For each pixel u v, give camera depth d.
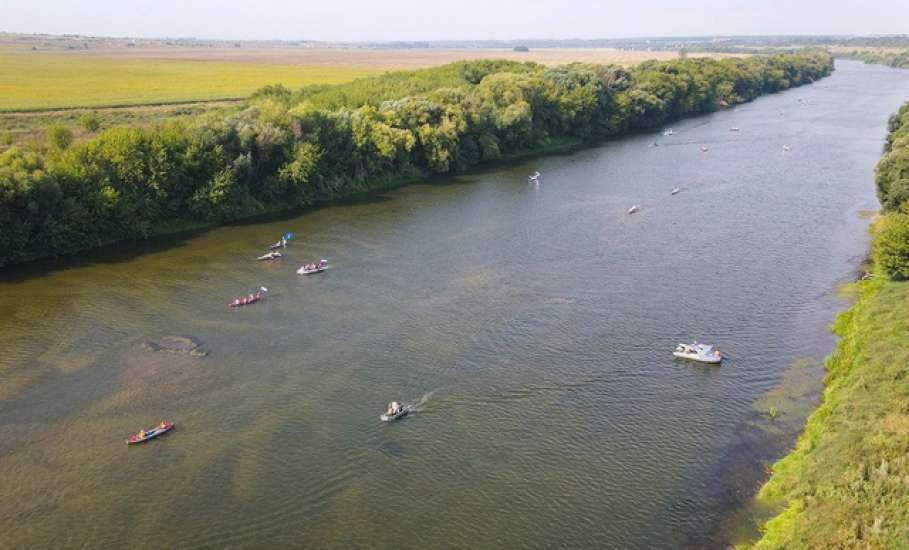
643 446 67.00
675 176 173.38
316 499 61.19
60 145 137.75
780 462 62.94
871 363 69.12
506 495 61.16
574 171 182.62
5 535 57.53
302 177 149.50
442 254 118.56
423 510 59.66
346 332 90.50
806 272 108.06
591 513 58.75
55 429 71.25
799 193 154.00
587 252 118.31
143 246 125.88
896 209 119.38
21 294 103.44
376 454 66.94
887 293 87.94
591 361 82.50
